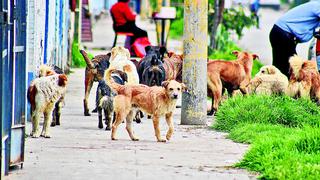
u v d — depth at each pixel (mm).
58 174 11758
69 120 17234
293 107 16484
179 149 14062
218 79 18469
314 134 13117
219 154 13633
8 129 11555
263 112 16250
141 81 18219
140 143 14602
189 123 16875
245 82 18750
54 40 22328
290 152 12406
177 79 18953
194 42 16766
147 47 18844
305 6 20391
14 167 12125
